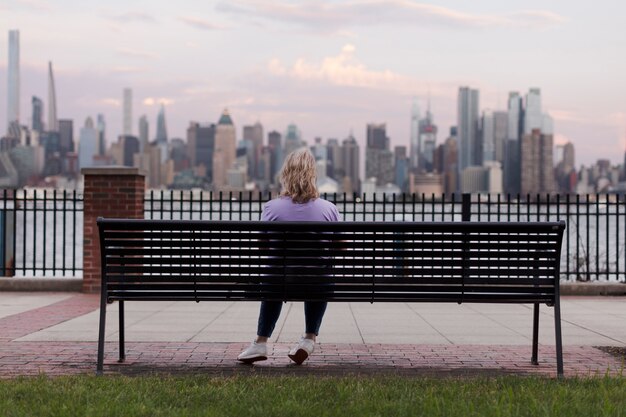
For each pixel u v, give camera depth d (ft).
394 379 17.25
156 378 17.16
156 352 21.36
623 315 30.99
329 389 16.08
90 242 38.58
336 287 18.07
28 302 34.53
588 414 14.02
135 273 18.06
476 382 16.90
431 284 18.01
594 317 30.32
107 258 17.98
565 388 15.89
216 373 18.39
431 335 25.18
